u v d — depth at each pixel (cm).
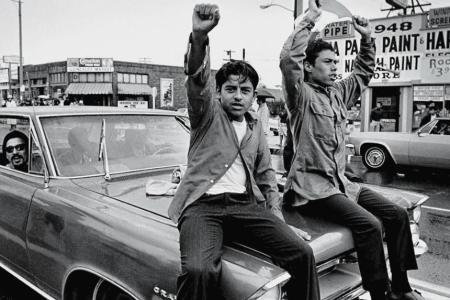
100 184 303
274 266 195
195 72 203
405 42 1794
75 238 253
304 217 266
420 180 993
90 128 341
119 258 226
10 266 320
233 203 214
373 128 1888
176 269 200
